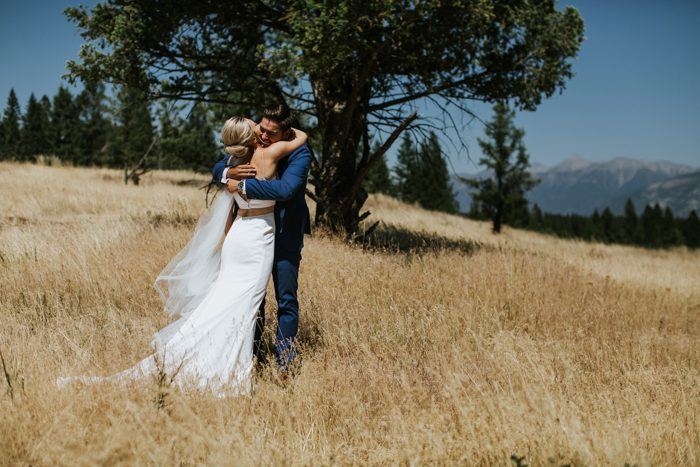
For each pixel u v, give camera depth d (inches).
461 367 154.6
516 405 124.3
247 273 150.6
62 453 98.1
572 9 446.9
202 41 442.0
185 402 116.0
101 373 137.3
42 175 1047.0
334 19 336.2
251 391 136.3
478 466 105.7
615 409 136.9
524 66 447.8
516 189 1229.1
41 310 196.1
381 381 145.3
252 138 152.3
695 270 771.4
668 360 199.5
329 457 105.8
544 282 301.7
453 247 449.4
